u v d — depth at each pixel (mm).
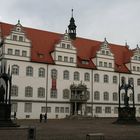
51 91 79812
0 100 38562
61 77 82000
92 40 99312
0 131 33219
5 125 37156
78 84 83625
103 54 90938
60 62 82375
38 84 78000
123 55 101562
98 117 85188
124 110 54188
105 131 37062
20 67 75750
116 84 92188
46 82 79312
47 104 78688
